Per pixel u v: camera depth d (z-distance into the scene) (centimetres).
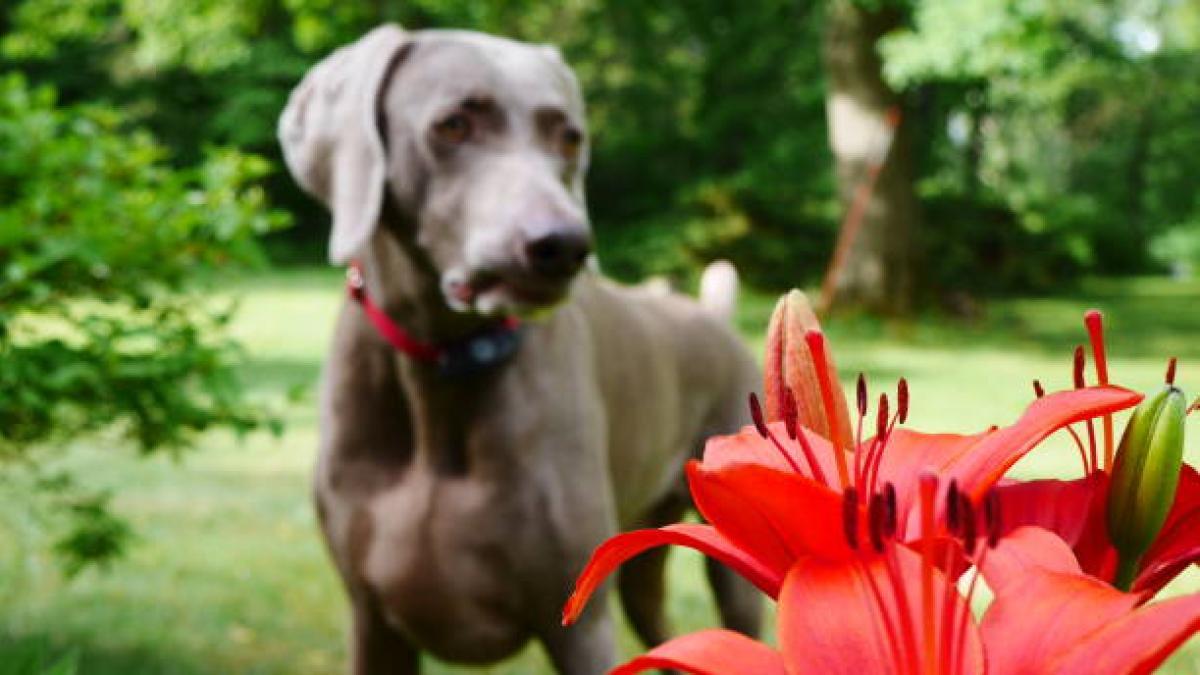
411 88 269
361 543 285
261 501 713
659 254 2248
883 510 64
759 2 2584
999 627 63
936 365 1370
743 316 1794
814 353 75
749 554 70
